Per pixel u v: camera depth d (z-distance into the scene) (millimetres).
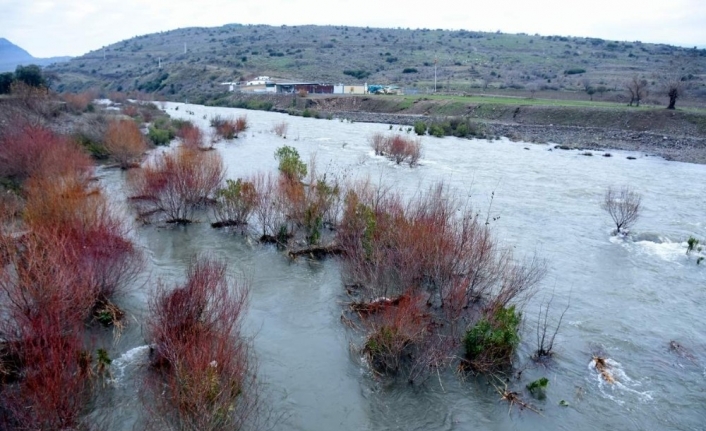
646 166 42844
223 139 53781
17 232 16984
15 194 22578
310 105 95438
